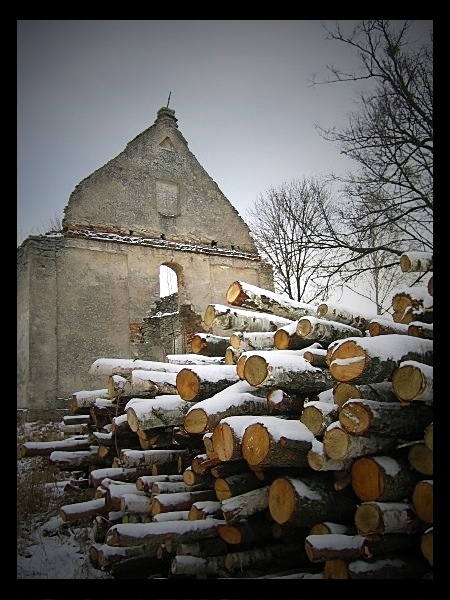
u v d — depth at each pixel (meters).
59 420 14.57
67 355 15.33
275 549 4.26
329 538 3.68
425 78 9.26
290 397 4.45
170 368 7.13
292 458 3.92
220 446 4.19
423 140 9.22
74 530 6.07
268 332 5.89
